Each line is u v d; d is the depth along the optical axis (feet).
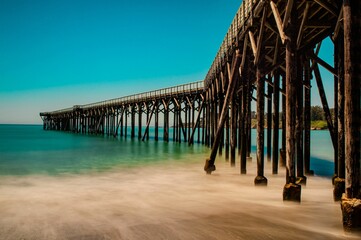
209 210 18.98
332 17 22.30
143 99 92.73
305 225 15.83
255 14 22.52
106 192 24.70
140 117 95.66
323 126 227.20
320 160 50.47
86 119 150.20
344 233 13.12
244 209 19.03
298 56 25.71
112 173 35.14
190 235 14.57
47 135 139.13
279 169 35.29
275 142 30.99
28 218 17.47
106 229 15.53
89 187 26.91
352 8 12.64
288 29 17.57
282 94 36.11
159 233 14.89
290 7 16.90
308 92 30.58
